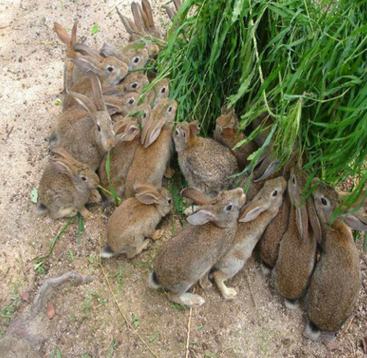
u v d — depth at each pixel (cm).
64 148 162
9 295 145
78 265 149
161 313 140
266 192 139
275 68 147
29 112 184
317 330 134
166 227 156
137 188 147
